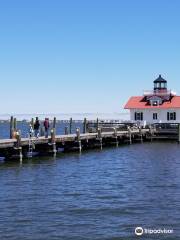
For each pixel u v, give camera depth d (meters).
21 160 41.19
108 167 40.22
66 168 38.53
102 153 52.78
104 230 19.33
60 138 48.41
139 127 71.44
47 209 22.73
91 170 37.91
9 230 19.28
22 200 24.81
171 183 30.70
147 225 20.02
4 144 38.88
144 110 84.12
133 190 28.02
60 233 18.92
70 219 20.91
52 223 20.27
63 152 51.97
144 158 48.41
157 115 83.38
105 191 27.70
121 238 18.38
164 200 24.86
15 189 28.05
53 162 42.09
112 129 69.19
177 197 25.69
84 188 28.80
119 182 31.38
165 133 74.62
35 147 46.12
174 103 83.25
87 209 22.75
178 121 82.06
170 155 51.91
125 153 53.69
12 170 36.12
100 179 32.81
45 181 31.33
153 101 84.12
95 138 57.00
